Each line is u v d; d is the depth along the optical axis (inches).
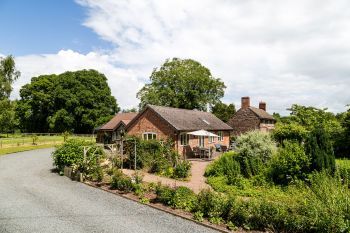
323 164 640.4
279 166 685.9
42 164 1068.5
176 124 1245.1
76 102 2800.2
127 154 976.3
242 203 458.3
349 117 1031.6
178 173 815.1
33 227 430.6
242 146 821.9
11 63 2220.7
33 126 3073.3
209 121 1582.2
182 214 492.7
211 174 821.9
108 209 521.3
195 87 2400.3
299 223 398.6
